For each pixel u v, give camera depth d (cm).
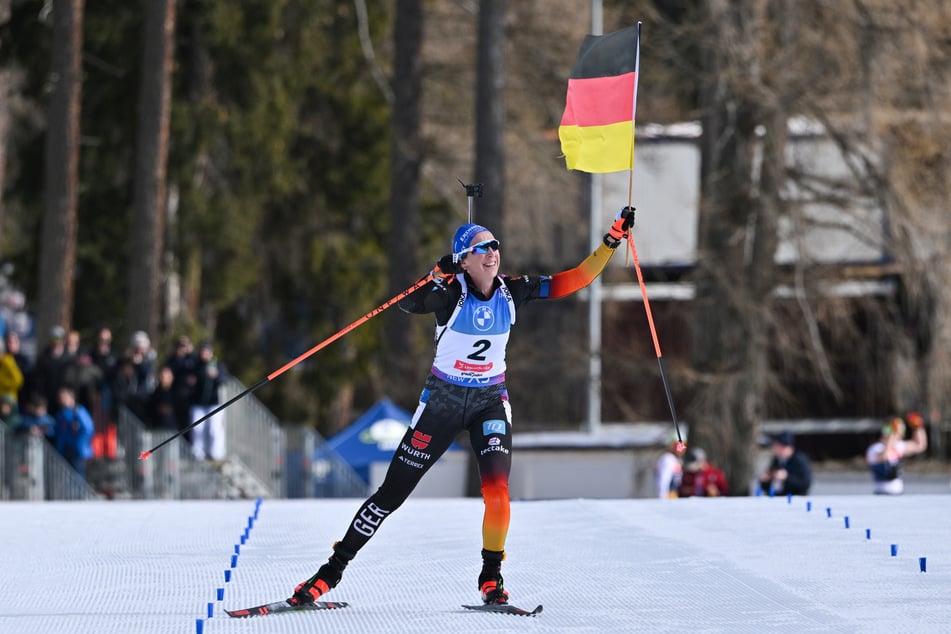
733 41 8388
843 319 9406
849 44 8569
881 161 8781
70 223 8769
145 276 9388
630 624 2136
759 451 11112
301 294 12300
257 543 3033
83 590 2461
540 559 2769
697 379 8794
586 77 2612
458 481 10119
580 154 2605
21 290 10831
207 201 10938
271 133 11125
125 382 7306
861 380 11338
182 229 10819
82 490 6562
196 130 10556
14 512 3634
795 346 9556
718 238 8862
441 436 2275
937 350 9038
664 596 2367
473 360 2252
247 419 8075
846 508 3559
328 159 12125
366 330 12219
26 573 2652
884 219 8588
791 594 2373
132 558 2833
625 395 11275
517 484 10581
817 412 11462
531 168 12194
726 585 2464
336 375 12188
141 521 3425
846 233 9244
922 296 9019
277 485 8019
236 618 2194
